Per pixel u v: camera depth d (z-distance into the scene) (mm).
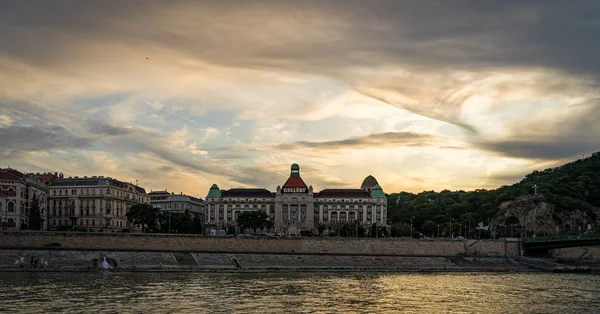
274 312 133500
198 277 199500
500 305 151500
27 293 150875
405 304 149750
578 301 160250
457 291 177625
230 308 137125
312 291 169125
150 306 137000
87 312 128125
